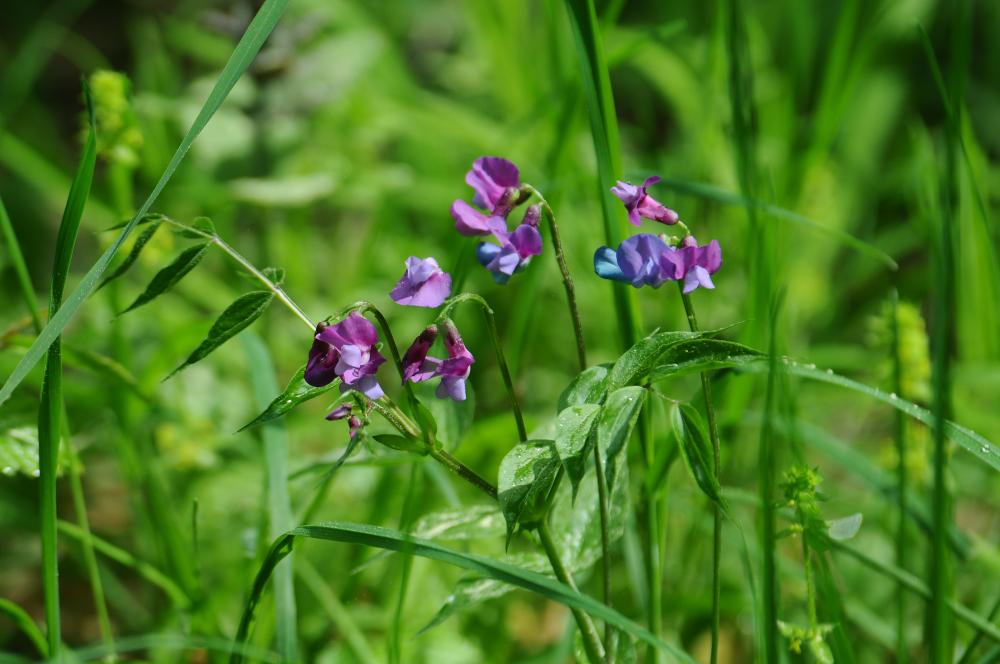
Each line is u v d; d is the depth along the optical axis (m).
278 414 1.02
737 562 1.21
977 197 1.18
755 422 1.19
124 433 1.21
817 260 1.72
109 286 1.24
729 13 1.15
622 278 1.02
